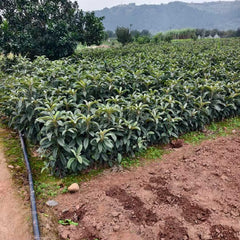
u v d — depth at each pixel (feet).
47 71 21.07
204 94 17.93
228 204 10.12
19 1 35.55
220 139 16.16
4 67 32.22
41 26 37.45
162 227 8.96
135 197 10.55
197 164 13.11
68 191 11.05
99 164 12.98
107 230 8.87
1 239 8.52
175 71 21.91
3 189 11.04
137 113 14.62
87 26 39.75
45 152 13.65
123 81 18.83
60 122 11.75
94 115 12.71
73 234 8.75
